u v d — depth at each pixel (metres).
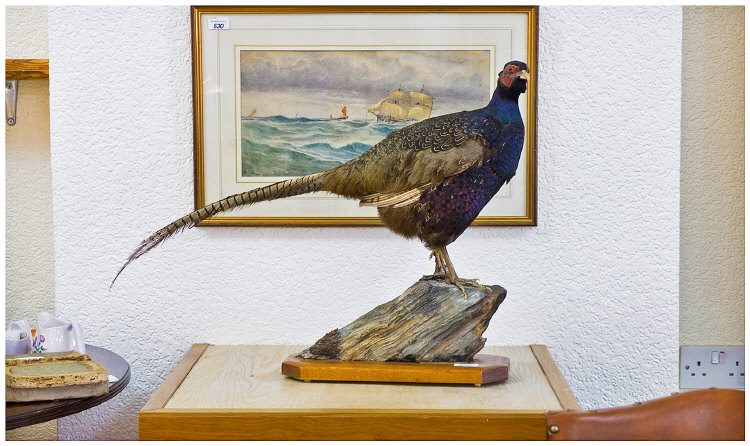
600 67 1.55
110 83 1.57
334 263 1.60
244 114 1.55
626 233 1.58
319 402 1.23
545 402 1.23
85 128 1.57
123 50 1.56
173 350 1.62
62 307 1.61
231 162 1.56
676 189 1.57
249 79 1.54
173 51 1.56
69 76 1.56
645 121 1.56
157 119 1.57
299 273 1.60
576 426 1.03
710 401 1.02
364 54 1.54
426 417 1.18
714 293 1.67
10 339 1.41
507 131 1.33
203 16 1.53
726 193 1.65
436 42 1.53
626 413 1.03
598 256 1.59
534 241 1.58
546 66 1.55
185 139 1.58
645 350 1.60
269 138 1.55
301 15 1.53
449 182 1.33
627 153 1.56
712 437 1.01
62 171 1.58
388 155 1.37
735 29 1.62
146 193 1.58
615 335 1.60
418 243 1.60
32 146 1.69
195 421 1.18
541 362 1.46
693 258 1.66
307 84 1.55
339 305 1.61
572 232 1.58
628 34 1.54
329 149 1.55
